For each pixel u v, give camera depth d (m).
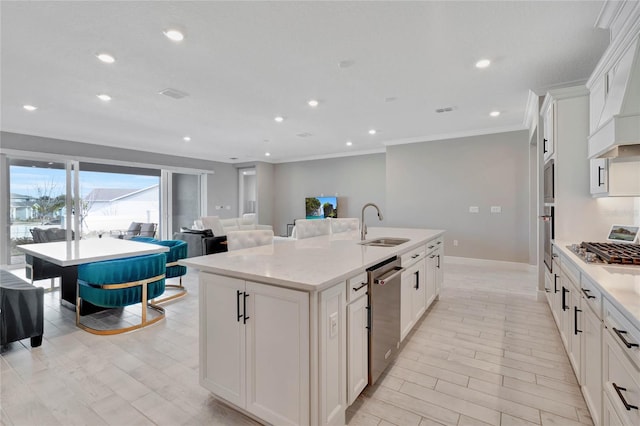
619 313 1.24
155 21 2.20
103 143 6.46
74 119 4.70
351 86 3.44
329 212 8.32
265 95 3.71
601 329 1.46
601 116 2.16
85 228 6.59
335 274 1.56
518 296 3.90
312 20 2.20
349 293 1.67
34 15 2.11
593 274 1.61
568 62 2.87
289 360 1.49
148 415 1.73
